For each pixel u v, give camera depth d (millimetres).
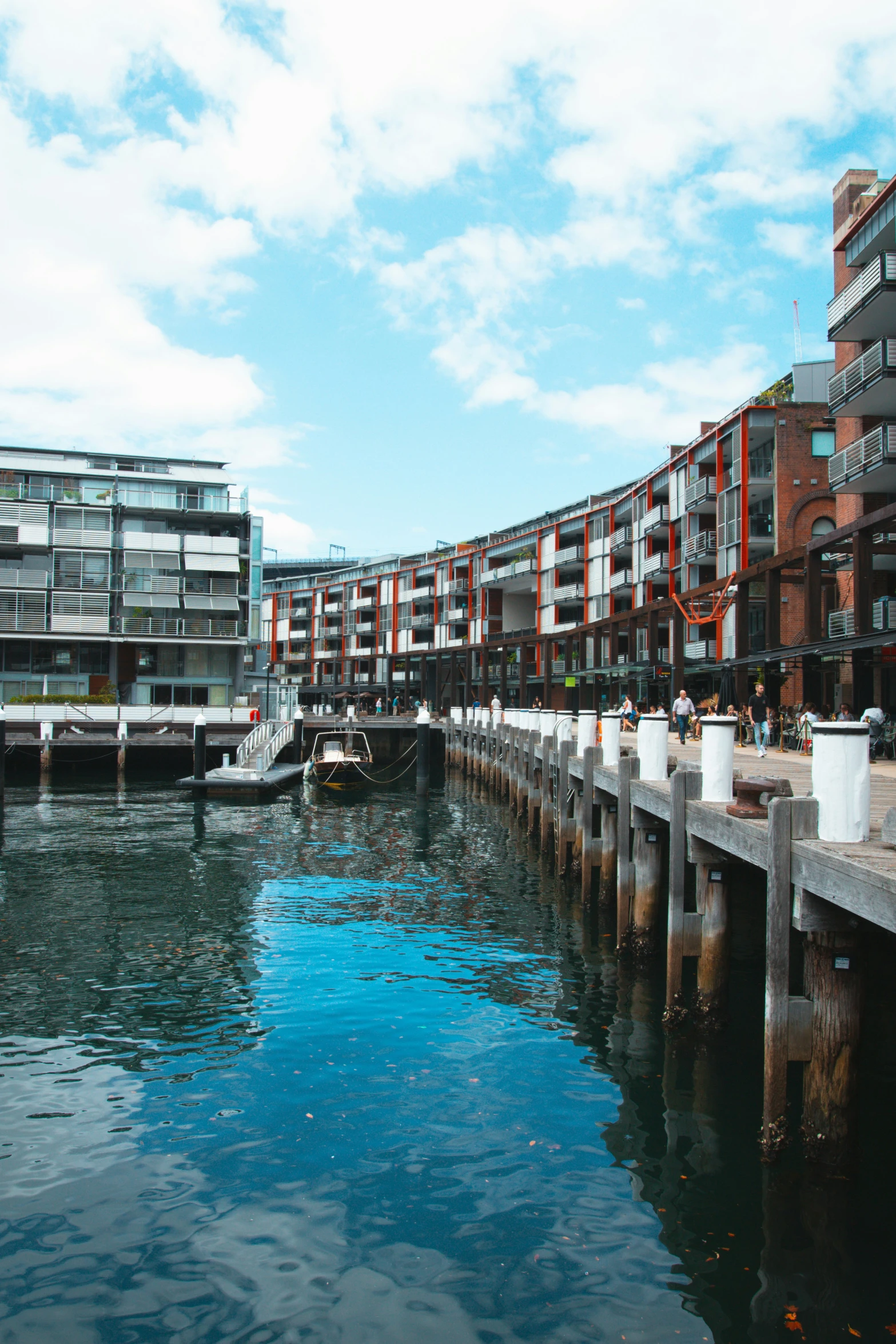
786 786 8336
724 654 40688
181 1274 5969
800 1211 6570
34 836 24625
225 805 31859
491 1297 5703
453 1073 9133
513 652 75312
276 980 12375
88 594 49500
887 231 25875
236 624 51781
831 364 41219
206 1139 7785
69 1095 8688
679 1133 7785
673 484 49281
